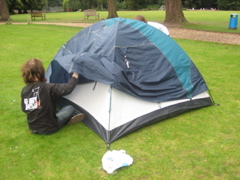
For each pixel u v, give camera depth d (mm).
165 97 4137
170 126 4035
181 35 14023
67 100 4543
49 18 29969
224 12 37938
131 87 3771
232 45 10883
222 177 2863
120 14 34094
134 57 4047
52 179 2861
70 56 3852
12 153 3340
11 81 6258
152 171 2975
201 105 4629
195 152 3344
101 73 3678
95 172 2971
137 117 3861
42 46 10750
